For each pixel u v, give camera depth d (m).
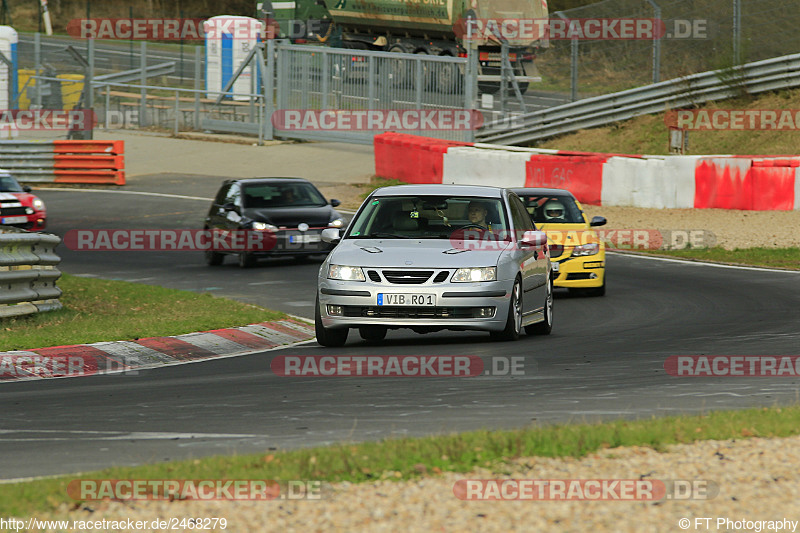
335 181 120.31
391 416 27.91
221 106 154.12
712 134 111.94
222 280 68.62
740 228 83.62
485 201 43.59
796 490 18.94
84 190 120.69
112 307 55.28
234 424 27.28
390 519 17.34
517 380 33.69
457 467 20.25
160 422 27.86
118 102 160.50
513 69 128.25
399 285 39.31
